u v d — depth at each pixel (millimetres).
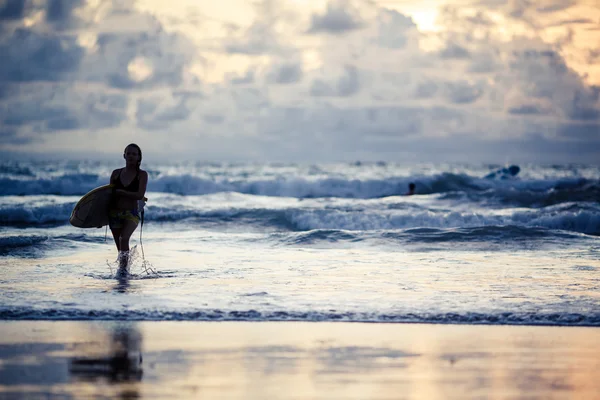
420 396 8422
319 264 20141
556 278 17641
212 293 14930
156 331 11648
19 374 9078
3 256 21203
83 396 8219
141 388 8562
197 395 8328
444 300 14406
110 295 14547
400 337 11453
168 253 22625
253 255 22281
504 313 13188
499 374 9406
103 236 26453
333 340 11188
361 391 8578
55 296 14367
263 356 10148
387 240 25797
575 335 11781
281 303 13883
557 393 8617
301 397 8312
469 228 27953
